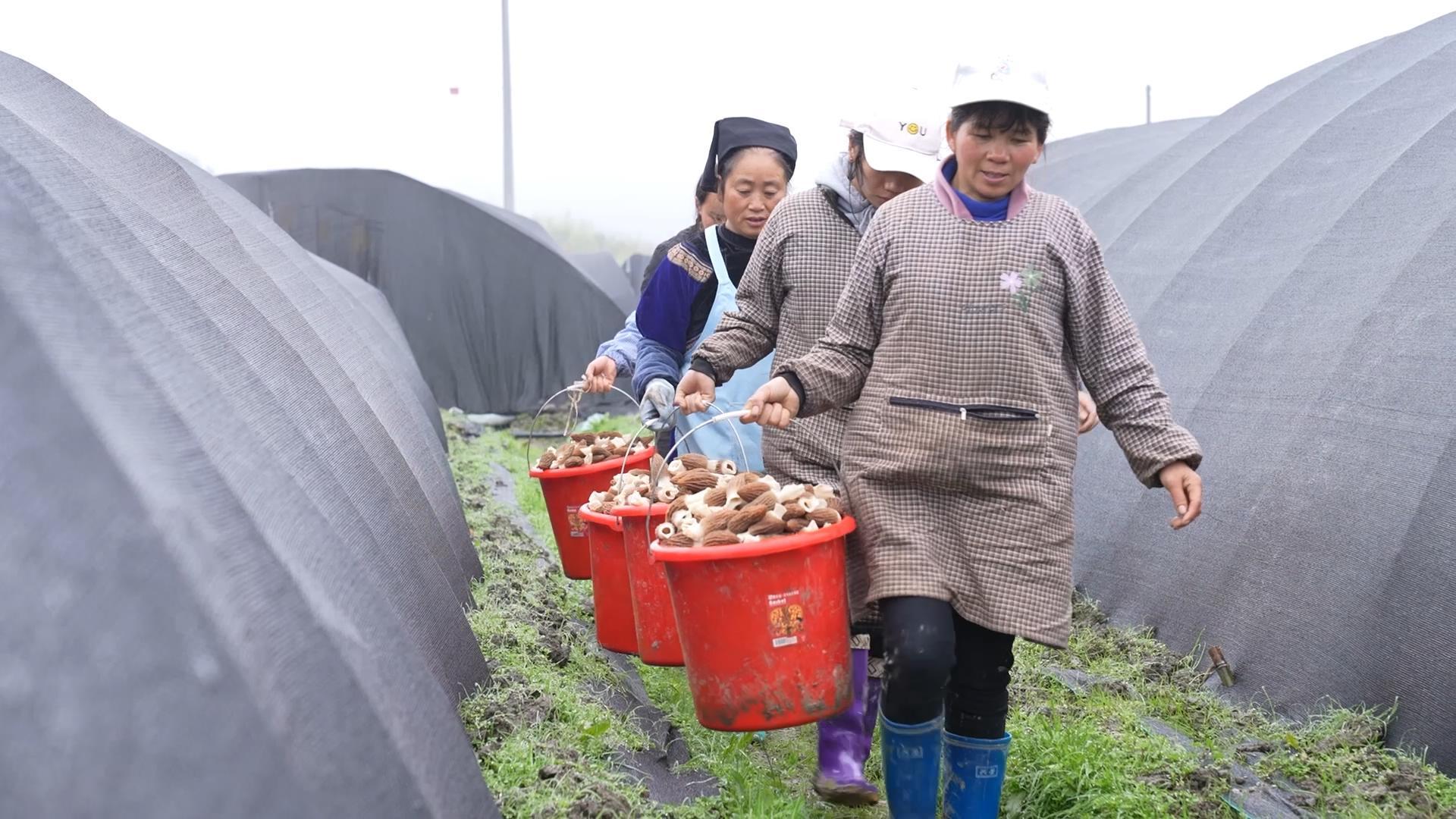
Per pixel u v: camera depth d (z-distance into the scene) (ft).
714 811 11.85
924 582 10.48
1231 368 19.38
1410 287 16.49
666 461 14.21
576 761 11.91
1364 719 13.88
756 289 13.26
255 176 54.34
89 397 7.38
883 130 12.42
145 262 9.95
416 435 20.34
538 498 31.99
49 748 6.50
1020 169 10.73
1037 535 10.65
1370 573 14.55
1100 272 11.02
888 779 10.90
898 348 10.93
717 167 15.47
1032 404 10.64
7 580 6.79
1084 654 17.67
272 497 8.61
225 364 10.36
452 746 9.27
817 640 10.53
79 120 12.59
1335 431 16.26
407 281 55.62
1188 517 10.55
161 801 6.56
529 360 57.00
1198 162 25.88
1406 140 19.56
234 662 6.96
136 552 6.96
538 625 17.20
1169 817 11.77
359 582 9.23
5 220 7.93
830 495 11.00
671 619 13.84
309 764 7.17
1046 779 12.41
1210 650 16.29
